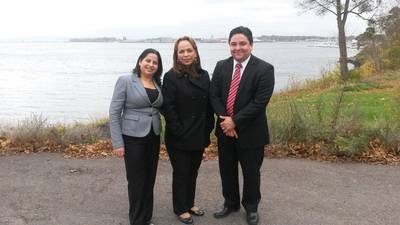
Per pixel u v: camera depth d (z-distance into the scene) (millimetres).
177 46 4809
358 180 6340
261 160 5004
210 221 5027
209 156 7531
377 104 13203
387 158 7273
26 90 49969
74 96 42562
